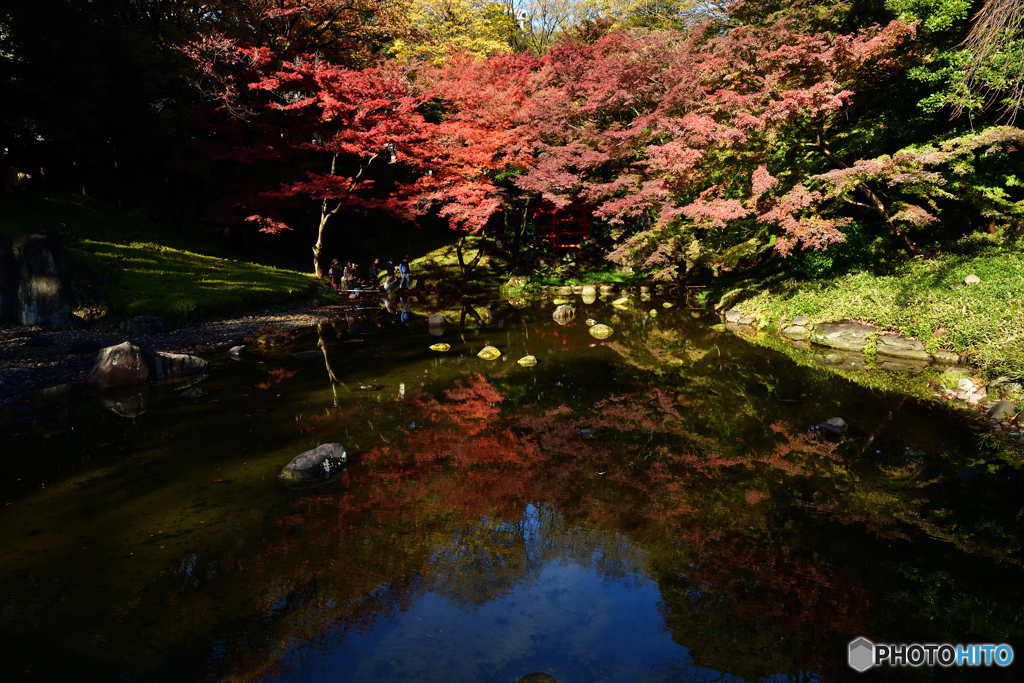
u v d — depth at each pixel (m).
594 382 9.58
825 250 13.80
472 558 4.56
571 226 26.56
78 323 12.54
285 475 5.92
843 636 3.56
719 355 11.19
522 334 13.82
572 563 4.50
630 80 18.97
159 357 9.83
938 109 11.86
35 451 6.67
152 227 21.97
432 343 12.80
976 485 5.55
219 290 16.12
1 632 3.67
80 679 3.25
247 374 10.12
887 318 10.71
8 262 12.36
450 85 22.78
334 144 21.20
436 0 30.61
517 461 6.43
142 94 20.66
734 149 13.80
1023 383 7.44
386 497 5.58
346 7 23.27
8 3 14.80
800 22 14.34
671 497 5.51
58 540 4.78
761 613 3.81
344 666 3.38
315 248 23.17
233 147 23.02
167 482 5.86
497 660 3.43
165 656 3.45
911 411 7.60
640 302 18.64
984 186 11.72
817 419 7.48
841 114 14.04
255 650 3.51
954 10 10.12
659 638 3.61
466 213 21.83
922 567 4.28
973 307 9.45
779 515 5.10
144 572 4.33
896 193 14.02
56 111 16.06
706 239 18.36
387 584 4.22
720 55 14.58
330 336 13.66
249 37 22.84
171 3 20.61
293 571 4.36
